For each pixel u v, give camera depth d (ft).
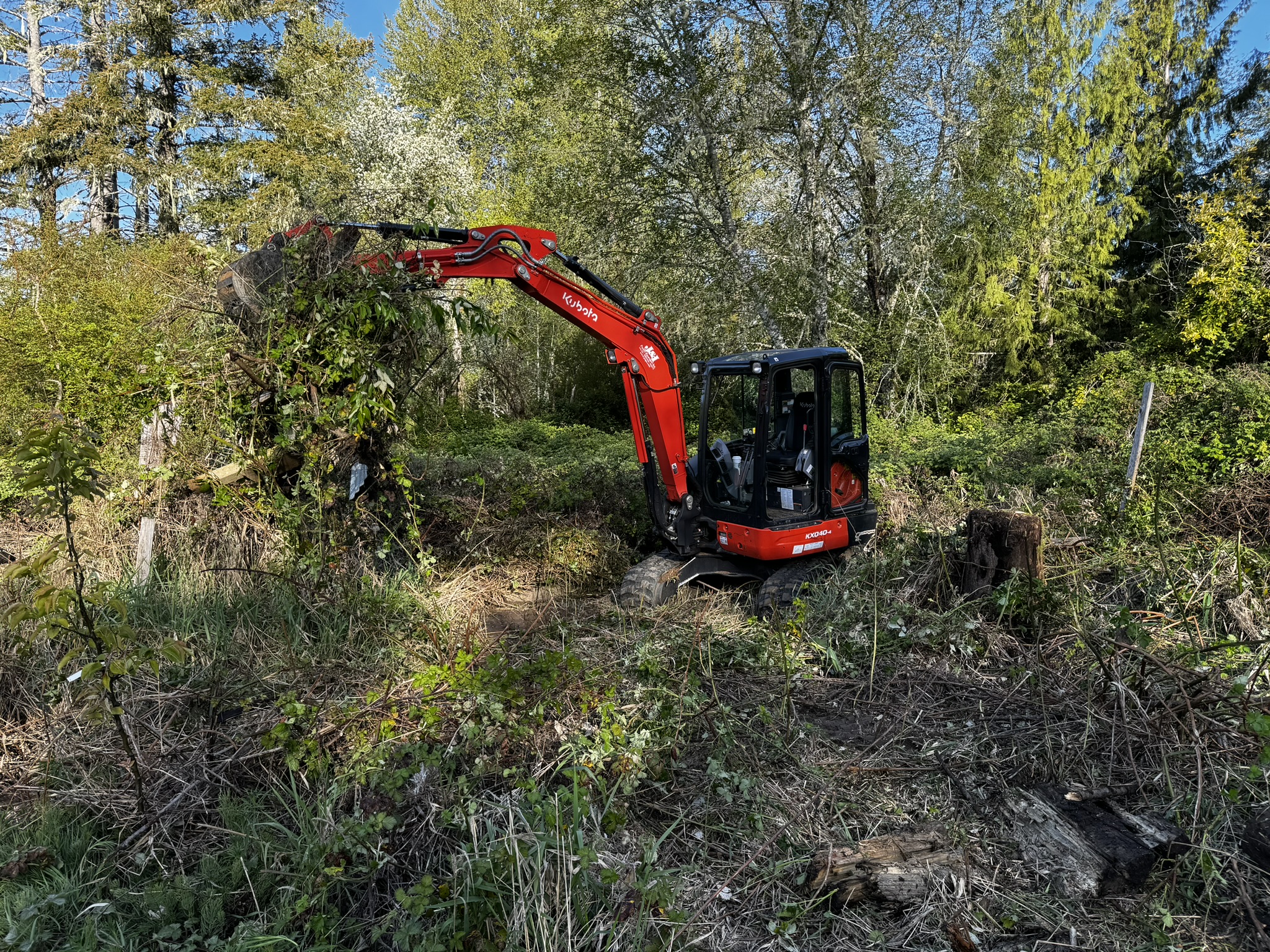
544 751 11.35
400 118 67.15
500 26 98.37
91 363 28.84
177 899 8.78
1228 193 51.72
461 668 12.28
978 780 11.45
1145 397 22.39
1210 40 61.46
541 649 15.29
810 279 50.72
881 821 10.78
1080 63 56.59
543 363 69.26
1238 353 46.37
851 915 9.37
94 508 19.39
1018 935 9.02
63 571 16.96
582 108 54.49
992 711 13.10
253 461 18.02
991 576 16.28
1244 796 10.41
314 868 9.20
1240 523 19.70
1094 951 8.68
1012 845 10.27
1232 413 29.53
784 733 12.64
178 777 10.86
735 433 20.83
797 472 20.12
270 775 11.00
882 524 24.11
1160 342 50.47
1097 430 33.50
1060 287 58.03
